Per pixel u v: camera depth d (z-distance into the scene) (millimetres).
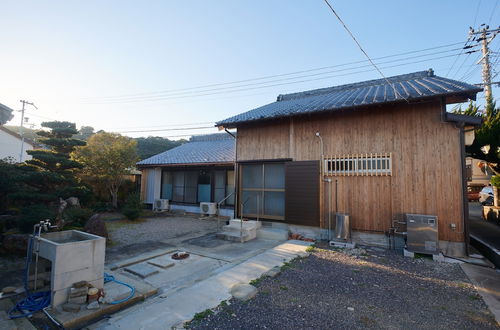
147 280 4305
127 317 3066
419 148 6070
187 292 3736
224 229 7770
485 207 11094
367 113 6754
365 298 3582
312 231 7246
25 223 5891
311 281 4176
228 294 3666
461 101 6195
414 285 4055
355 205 6719
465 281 4238
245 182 8719
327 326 2867
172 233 8180
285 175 7727
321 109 6746
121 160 12750
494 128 8438
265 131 8344
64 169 8180
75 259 3430
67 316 3029
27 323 3002
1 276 4418
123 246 6504
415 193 6031
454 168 5691
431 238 5441
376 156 6543
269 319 3002
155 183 14047
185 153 14797
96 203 12820
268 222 8008
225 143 15453
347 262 5164
